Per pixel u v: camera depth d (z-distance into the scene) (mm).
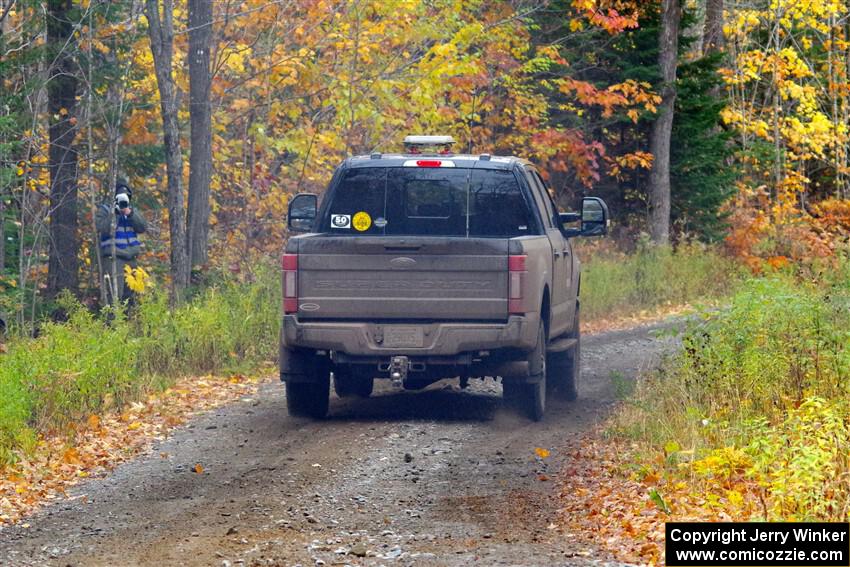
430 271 15367
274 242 35188
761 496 10492
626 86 35938
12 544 10680
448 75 33219
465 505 11750
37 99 29734
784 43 49125
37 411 15758
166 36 25953
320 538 10539
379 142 35250
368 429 15844
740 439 12828
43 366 16141
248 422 16719
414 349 15469
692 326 17188
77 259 31594
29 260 28859
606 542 10211
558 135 36938
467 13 35094
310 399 16719
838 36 52531
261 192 35188
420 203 16984
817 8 48000
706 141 39719
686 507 10867
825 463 10359
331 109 35500
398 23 32594
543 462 13758
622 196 41062
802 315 15750
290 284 15531
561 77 39281
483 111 38562
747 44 49094
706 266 36125
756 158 47188
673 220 40219
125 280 25656
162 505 12008
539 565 9531
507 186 16922
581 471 13102
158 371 20406
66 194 30000
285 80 31953
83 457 14367
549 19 38656
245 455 14453
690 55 45562
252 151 35562
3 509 11930
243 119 36281
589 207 18891
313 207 17188
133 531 10992
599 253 36875
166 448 15117
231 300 23859
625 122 39781
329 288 15492
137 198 32906
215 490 12594
